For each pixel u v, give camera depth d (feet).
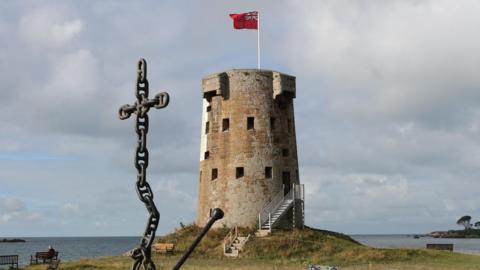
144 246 33.06
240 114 174.60
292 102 183.83
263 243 148.56
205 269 112.37
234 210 168.76
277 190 171.12
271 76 178.09
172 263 124.88
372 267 118.83
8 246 585.63
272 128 175.73
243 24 177.37
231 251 148.15
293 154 180.45
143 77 33.71
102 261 135.95
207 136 180.24
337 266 123.75
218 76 176.76
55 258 149.59
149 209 33.22
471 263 125.80
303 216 168.86
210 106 180.96
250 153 171.73
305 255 142.10
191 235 166.50
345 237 172.24
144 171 33.42
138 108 33.47
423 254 138.51
